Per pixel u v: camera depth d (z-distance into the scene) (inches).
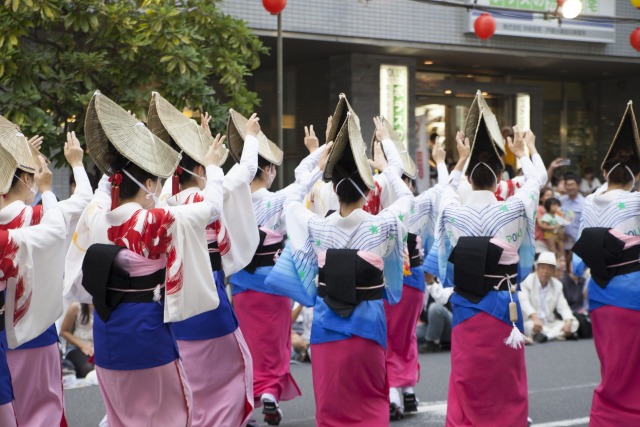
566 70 691.4
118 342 184.9
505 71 693.3
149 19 352.2
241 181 226.2
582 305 448.5
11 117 335.6
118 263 183.5
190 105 358.3
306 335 377.1
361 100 578.9
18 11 335.3
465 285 219.1
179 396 189.6
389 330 279.7
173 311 184.1
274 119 617.9
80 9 343.6
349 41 532.1
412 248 282.0
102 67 349.1
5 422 176.6
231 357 228.1
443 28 564.7
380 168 226.4
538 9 586.6
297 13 511.5
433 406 294.7
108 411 192.4
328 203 280.7
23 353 207.6
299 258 213.9
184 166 223.0
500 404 217.6
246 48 387.5
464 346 219.5
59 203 203.5
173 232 184.2
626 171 234.2
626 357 230.5
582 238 236.1
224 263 226.8
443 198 228.7
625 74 721.6
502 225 219.0
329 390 207.8
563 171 745.6
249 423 254.5
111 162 188.7
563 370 352.5
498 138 229.9
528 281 426.9
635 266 230.4
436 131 662.5
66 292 202.2
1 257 181.8
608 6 616.4
